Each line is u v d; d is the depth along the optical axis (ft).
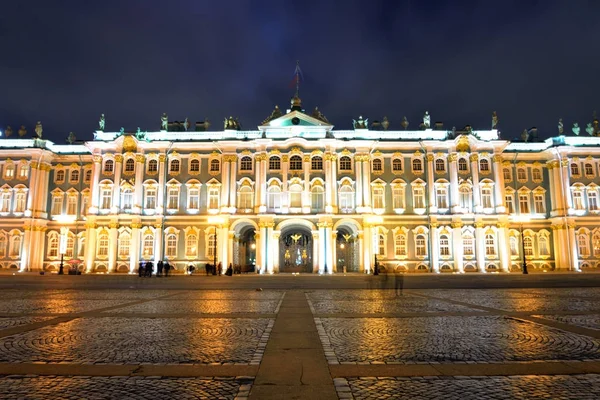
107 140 235.61
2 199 234.58
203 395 30.07
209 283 144.36
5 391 30.89
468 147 232.12
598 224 231.09
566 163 233.96
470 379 33.42
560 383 32.37
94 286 131.64
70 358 39.70
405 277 177.37
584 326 55.31
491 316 64.23
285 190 223.71
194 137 234.99
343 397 29.60
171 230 224.94
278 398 29.45
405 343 45.55
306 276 191.72
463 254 225.56
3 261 229.66
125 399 29.30
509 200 238.48
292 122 234.38
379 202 229.86
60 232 235.20
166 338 48.34
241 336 49.42
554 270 231.30
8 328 54.85
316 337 48.75
